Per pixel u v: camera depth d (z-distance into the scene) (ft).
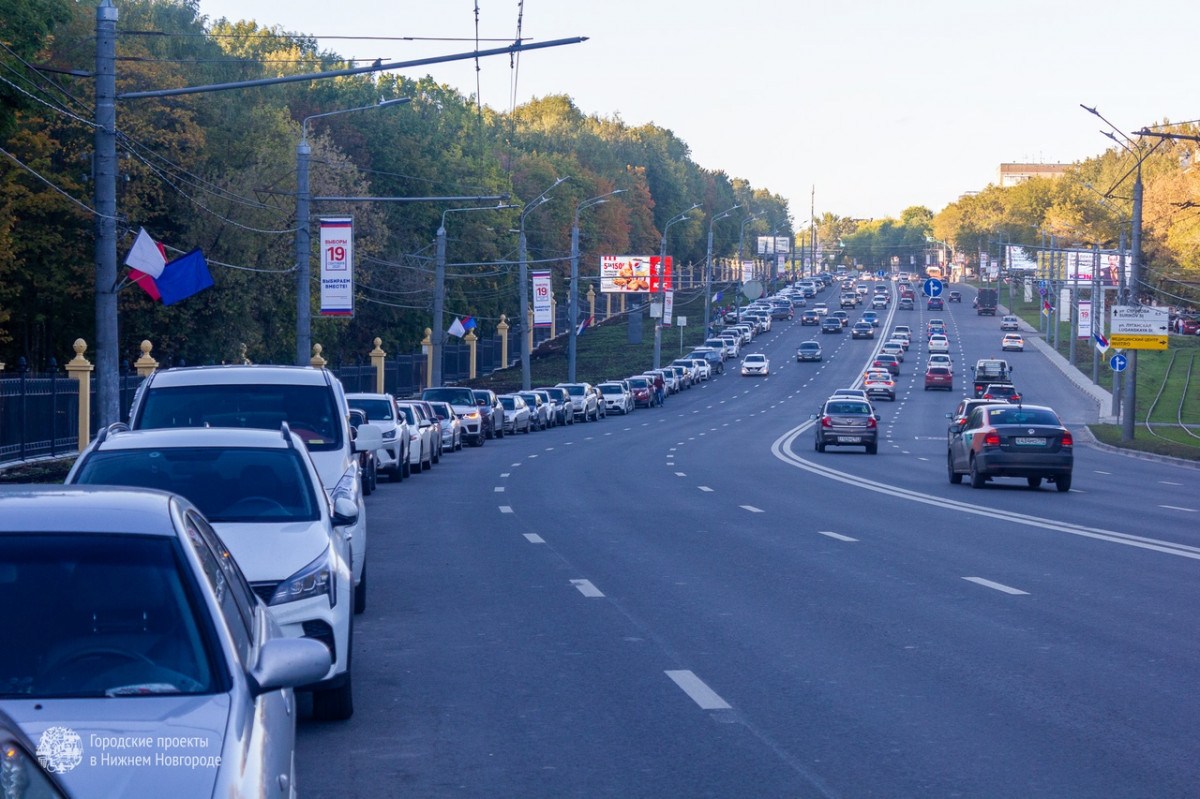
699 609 44.93
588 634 40.32
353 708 30.66
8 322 175.94
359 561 42.37
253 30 307.99
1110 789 24.13
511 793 24.06
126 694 15.62
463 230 307.99
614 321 501.56
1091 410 262.06
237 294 185.16
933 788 24.20
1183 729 28.60
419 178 279.69
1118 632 40.50
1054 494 99.71
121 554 17.13
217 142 196.24
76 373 114.52
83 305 173.47
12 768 10.02
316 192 211.20
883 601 46.62
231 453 33.30
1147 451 162.30
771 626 41.60
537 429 219.00
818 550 61.93
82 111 163.73
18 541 17.12
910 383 341.41
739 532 69.77
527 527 72.28
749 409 276.62
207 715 15.14
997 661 36.04
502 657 36.83
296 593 28.40
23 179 159.02
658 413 273.95
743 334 453.58
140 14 202.80
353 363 271.90
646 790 24.20
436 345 203.00
